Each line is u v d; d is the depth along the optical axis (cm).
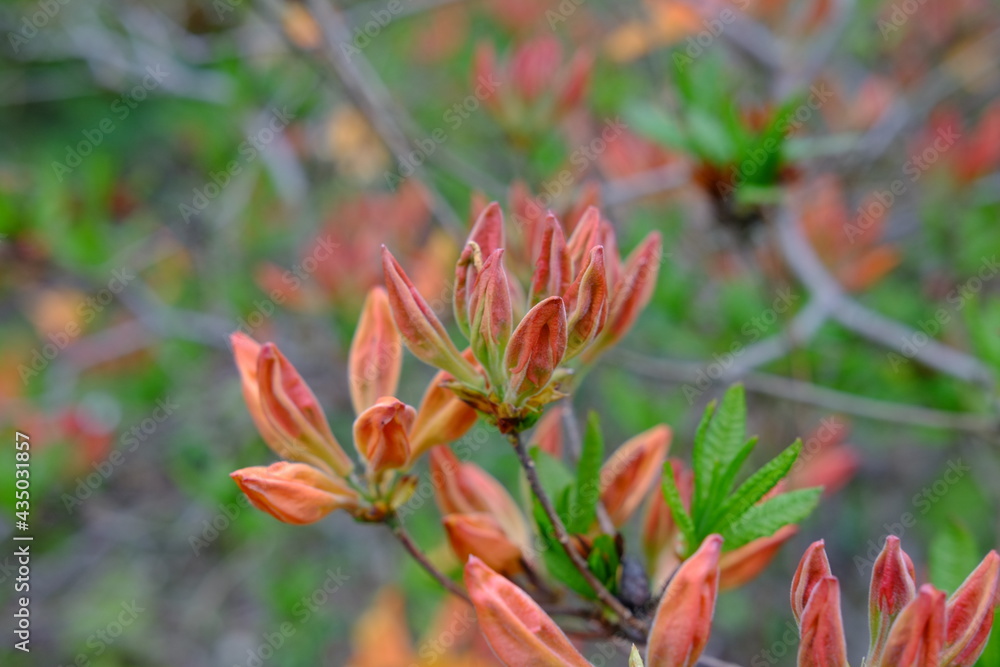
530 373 32
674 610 31
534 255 38
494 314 32
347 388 71
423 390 76
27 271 67
